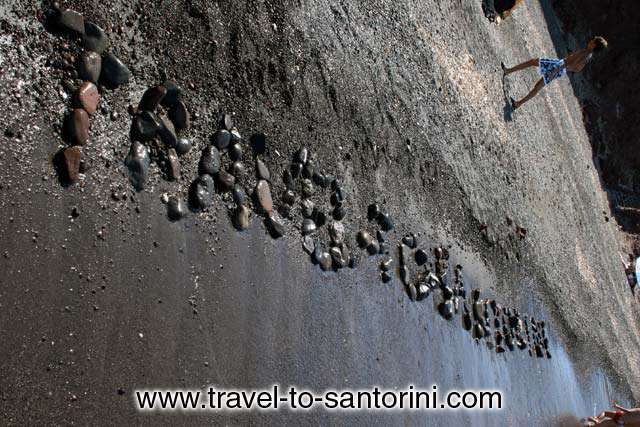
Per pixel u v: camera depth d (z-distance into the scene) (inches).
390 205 192.1
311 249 153.4
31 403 89.5
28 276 94.8
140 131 118.5
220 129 137.2
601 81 647.8
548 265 330.3
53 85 107.2
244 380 124.9
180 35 134.7
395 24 231.9
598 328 387.9
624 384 399.9
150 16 128.9
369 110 194.5
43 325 94.3
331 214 165.2
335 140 174.6
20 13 105.5
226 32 146.9
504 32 383.9
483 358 221.5
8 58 101.8
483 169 277.1
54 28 110.0
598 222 486.3
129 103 119.2
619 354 412.2
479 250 246.5
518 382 245.9
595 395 341.7
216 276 126.4
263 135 148.6
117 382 101.7
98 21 117.5
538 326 288.8
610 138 636.7
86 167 108.2
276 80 158.2
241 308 129.6
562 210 393.7
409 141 213.6
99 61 114.7
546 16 555.8
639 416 281.6
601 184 569.3
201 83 136.5
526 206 322.3
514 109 354.9
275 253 143.2
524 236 300.7
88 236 105.2
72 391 95.0
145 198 117.0
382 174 192.7
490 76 328.8
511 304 265.3
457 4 310.2
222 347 122.4
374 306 170.6
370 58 204.8
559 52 548.7
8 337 89.6
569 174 440.5
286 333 138.6
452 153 246.4
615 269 490.3
